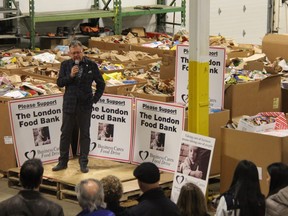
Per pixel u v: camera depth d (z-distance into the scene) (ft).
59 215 16.62
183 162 24.72
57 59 41.55
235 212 18.57
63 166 28.81
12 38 50.78
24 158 29.32
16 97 29.40
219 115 28.14
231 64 37.88
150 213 17.79
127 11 55.93
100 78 28.17
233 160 25.50
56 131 29.99
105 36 51.88
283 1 66.69
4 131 29.32
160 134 28.50
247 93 31.24
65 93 28.19
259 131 25.40
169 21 63.10
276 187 18.90
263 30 69.26
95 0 57.11
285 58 42.27
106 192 17.60
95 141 30.22
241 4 66.85
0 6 51.08
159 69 38.65
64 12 53.21
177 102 28.78
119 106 29.66
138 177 18.20
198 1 24.59
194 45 24.97
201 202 17.83
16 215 16.19
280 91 33.12
